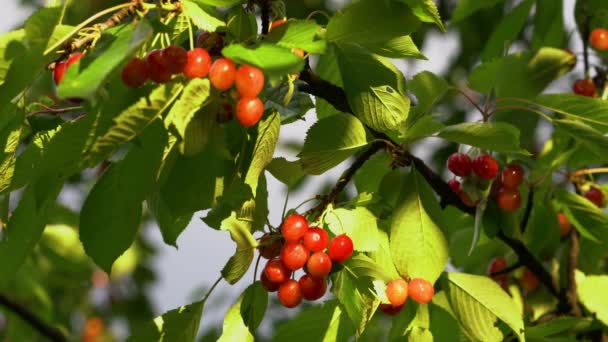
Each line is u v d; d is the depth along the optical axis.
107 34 2.80
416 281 2.95
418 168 3.02
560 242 3.25
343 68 2.93
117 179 2.86
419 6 2.87
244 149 2.88
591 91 3.26
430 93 3.05
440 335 3.08
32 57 2.79
